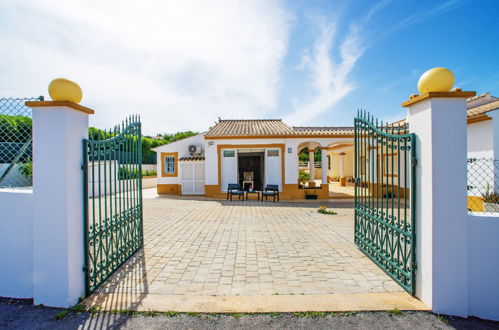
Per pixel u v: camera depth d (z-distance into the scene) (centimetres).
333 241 577
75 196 317
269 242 570
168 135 3381
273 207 1061
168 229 685
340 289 356
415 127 334
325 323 282
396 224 383
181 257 478
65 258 305
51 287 308
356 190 550
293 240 585
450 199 301
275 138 1330
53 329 270
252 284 371
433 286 302
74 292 314
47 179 306
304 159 3192
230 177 1362
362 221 515
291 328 274
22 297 328
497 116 729
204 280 384
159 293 343
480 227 306
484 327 283
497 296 303
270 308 306
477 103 1112
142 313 296
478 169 788
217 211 963
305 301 322
